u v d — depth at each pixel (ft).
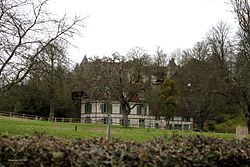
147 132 121.90
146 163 25.00
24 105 225.35
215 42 181.57
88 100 244.01
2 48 80.79
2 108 219.61
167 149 27.43
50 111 216.13
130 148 25.81
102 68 197.16
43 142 23.35
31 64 84.48
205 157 28.55
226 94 172.04
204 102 226.17
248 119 159.63
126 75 198.90
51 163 22.18
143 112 259.60
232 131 225.35
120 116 263.29
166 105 234.99
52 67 89.51
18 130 94.17
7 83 83.97
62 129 109.91
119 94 198.70
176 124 254.47
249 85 147.02
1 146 21.80
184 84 254.88
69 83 103.04
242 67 148.77
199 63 244.63
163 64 268.21
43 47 87.04
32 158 22.03
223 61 173.17
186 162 27.22
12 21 82.12
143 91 207.21
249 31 143.54
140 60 201.36
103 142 27.40
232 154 30.19
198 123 233.76
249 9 146.20
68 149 22.75
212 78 210.38
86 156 23.04
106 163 23.48
